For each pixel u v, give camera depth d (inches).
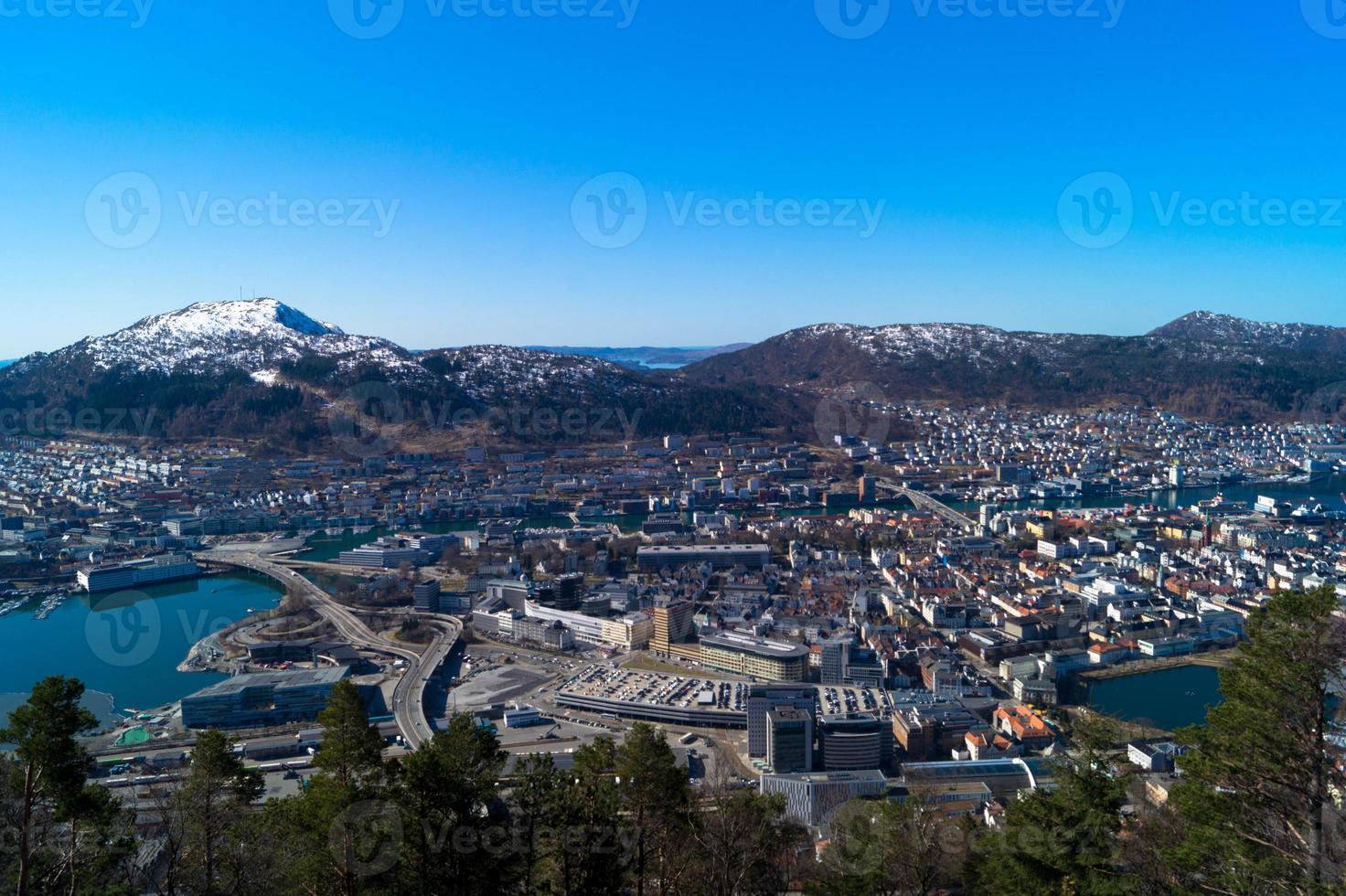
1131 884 2534.5
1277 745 2343.8
